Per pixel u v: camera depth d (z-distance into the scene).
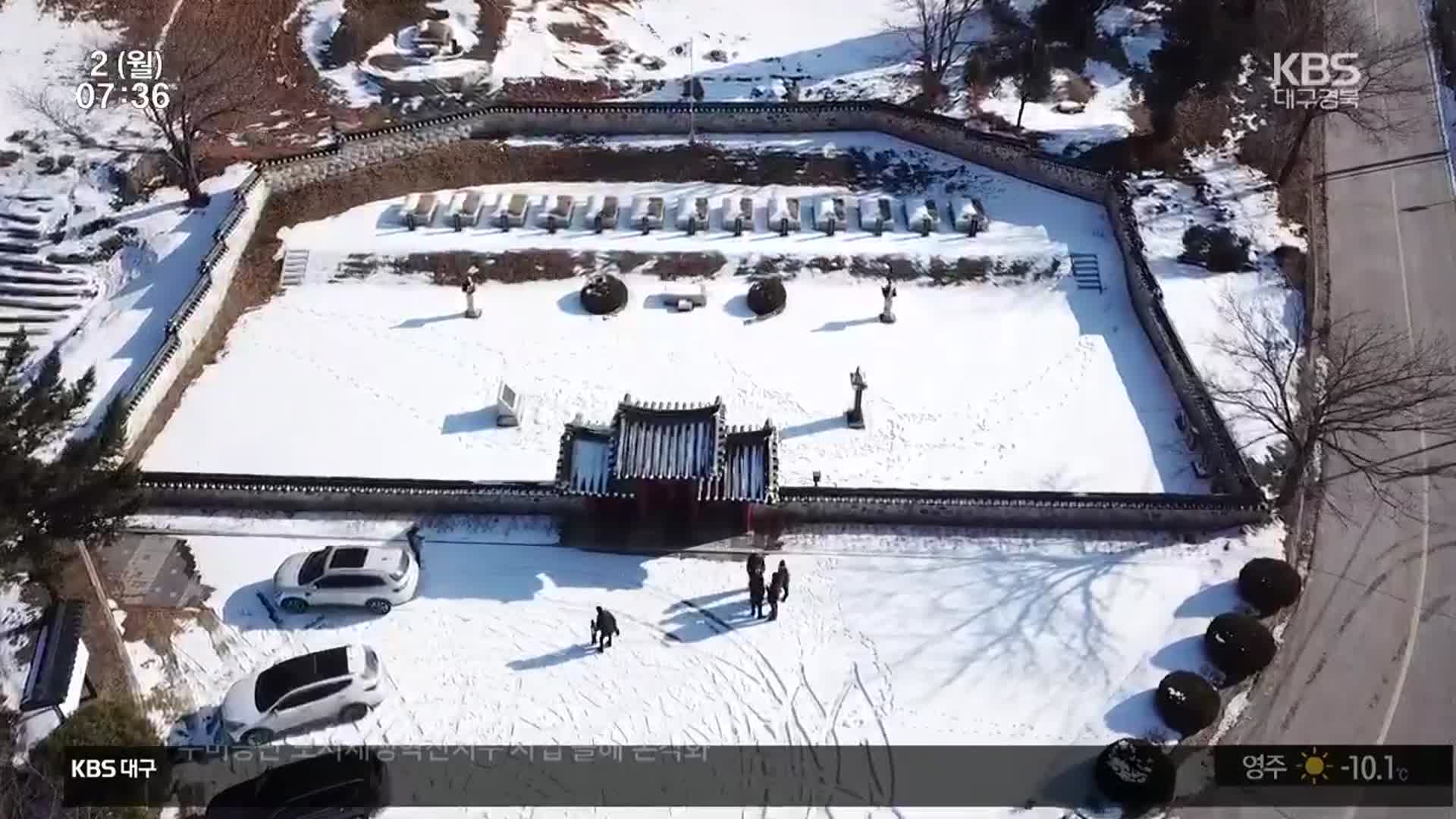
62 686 38.91
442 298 58.03
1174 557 46.47
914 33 75.75
